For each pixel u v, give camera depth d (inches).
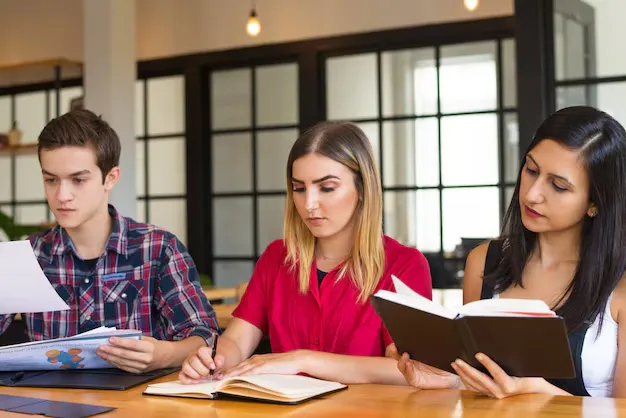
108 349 71.9
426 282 79.5
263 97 235.3
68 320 88.4
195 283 90.2
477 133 206.5
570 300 72.2
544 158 69.7
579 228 74.1
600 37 138.3
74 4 253.6
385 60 218.1
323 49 223.1
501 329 56.4
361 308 78.7
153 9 247.9
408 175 214.8
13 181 261.0
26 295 75.8
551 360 56.6
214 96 243.0
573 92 140.4
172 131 246.8
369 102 219.9
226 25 237.8
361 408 57.8
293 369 69.8
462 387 75.2
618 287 71.6
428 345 61.8
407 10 213.0
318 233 76.8
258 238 237.0
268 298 84.8
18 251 73.4
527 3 142.2
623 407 56.8
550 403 58.4
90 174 82.8
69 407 59.7
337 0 222.1
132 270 89.6
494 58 204.7
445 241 210.1
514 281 76.7
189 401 61.7
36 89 260.2
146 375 72.2
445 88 210.5
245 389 62.2
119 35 208.4
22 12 262.7
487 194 205.5
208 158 243.1
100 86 206.8
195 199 241.3
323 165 75.5
